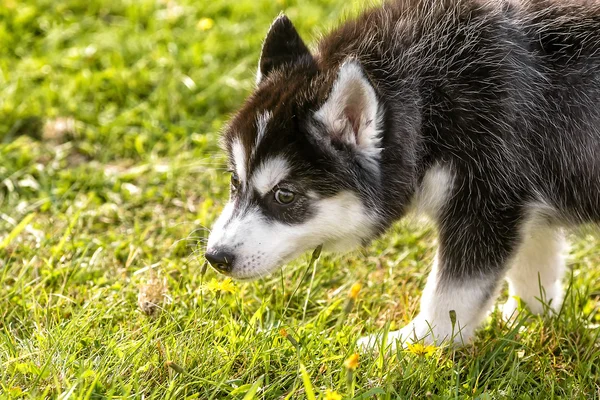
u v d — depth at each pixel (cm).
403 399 628
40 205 944
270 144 659
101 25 1251
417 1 731
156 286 762
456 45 694
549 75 684
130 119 1083
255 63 1168
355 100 646
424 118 686
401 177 684
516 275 782
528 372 688
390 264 872
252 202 680
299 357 626
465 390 650
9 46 1202
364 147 663
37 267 823
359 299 796
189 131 1079
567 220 725
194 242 884
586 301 799
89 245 859
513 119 677
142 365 645
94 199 958
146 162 1033
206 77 1146
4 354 661
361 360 673
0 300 757
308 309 784
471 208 685
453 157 681
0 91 1101
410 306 798
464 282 696
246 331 695
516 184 682
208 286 689
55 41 1204
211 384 635
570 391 648
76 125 1065
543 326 737
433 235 912
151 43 1202
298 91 673
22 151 1014
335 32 746
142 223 935
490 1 706
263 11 1287
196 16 1277
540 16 697
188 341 671
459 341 711
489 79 679
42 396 585
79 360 641
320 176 663
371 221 697
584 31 686
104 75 1134
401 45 704
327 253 763
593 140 684
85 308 731
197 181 1002
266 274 685
